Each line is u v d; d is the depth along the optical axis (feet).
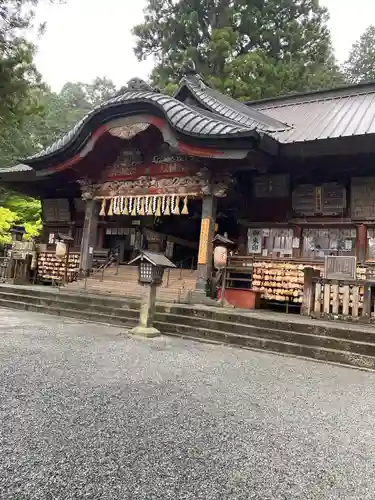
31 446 8.66
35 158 42.09
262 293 36.52
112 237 57.16
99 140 39.34
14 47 49.16
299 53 76.69
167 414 11.14
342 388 15.37
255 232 41.45
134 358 17.87
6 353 17.10
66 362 16.25
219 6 75.05
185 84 46.88
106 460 8.25
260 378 15.96
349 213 36.60
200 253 35.60
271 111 51.39
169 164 39.40
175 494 7.17
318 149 33.27
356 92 48.88
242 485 7.66
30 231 64.23
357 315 25.09
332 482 8.05
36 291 35.96
